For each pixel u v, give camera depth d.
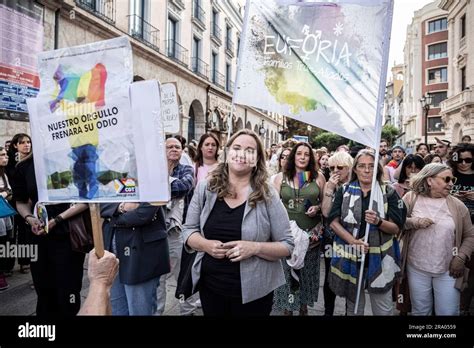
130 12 11.80
